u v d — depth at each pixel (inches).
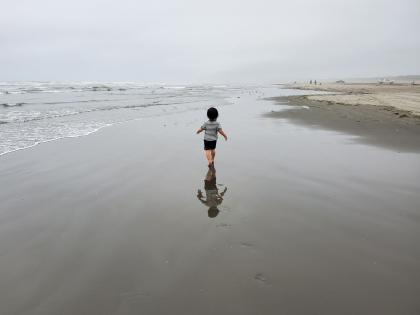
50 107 903.1
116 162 326.3
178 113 785.6
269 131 508.4
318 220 191.8
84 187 252.1
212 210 207.9
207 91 2447.1
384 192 238.4
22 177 275.7
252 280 132.5
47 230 179.9
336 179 269.3
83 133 491.2
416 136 451.5
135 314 112.8
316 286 128.2
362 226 183.2
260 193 238.4
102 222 190.4
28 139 438.9
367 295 122.3
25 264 146.0
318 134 478.6
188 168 306.7
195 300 120.2
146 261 147.9
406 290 125.4
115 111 823.7
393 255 152.1
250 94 1908.2
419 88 2084.2
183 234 174.7
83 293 125.0
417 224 185.6
